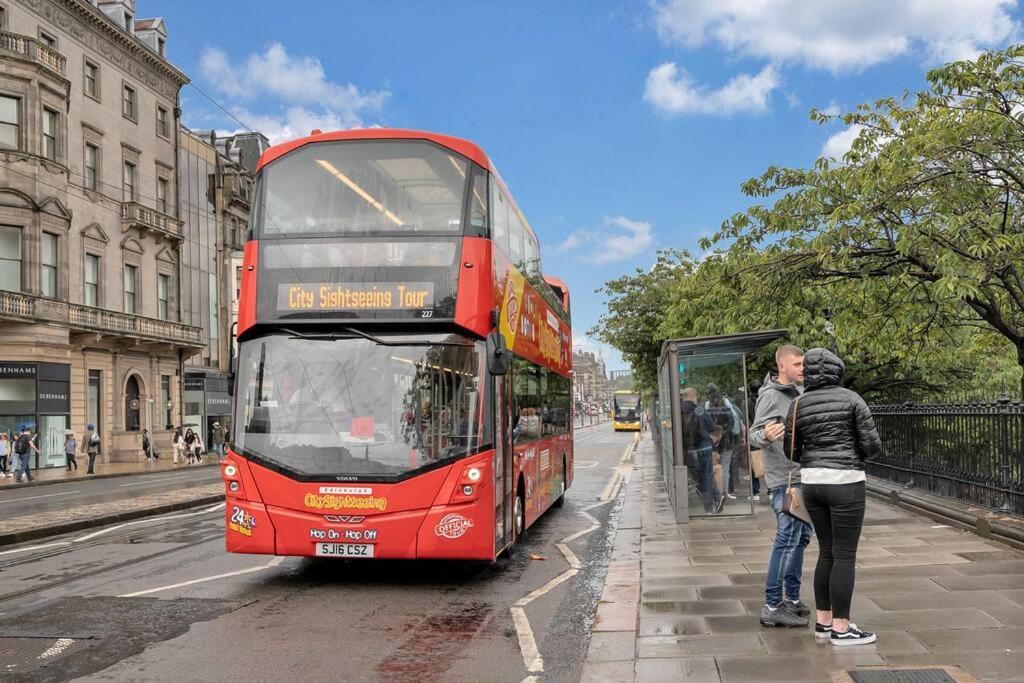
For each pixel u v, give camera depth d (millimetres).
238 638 6348
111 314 36062
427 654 5902
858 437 5289
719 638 5613
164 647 6086
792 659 5055
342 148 8695
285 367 8289
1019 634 5293
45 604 7527
